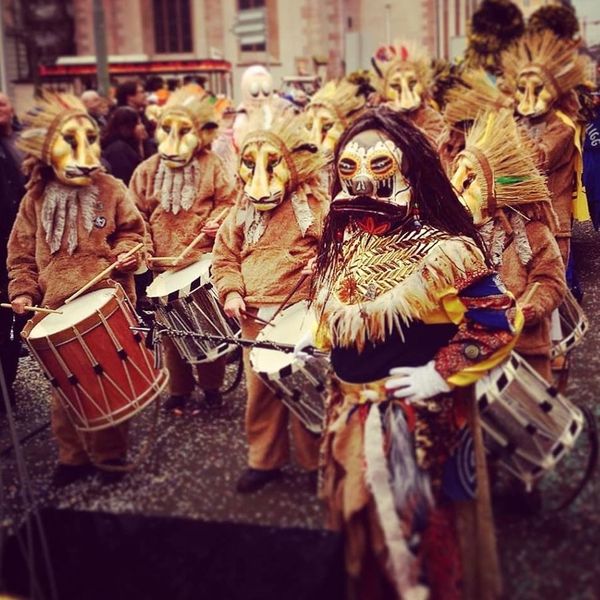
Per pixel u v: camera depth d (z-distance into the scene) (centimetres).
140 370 414
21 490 420
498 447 321
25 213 452
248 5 3130
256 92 834
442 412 291
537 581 317
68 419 420
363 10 3114
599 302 660
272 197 419
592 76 785
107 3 3142
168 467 432
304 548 328
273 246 425
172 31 3169
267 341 382
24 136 441
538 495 360
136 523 366
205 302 485
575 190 582
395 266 294
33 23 2886
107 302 409
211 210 548
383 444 286
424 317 296
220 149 749
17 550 354
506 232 388
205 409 512
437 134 818
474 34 1020
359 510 286
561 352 419
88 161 440
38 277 446
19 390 571
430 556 281
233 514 372
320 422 376
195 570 327
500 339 289
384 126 301
